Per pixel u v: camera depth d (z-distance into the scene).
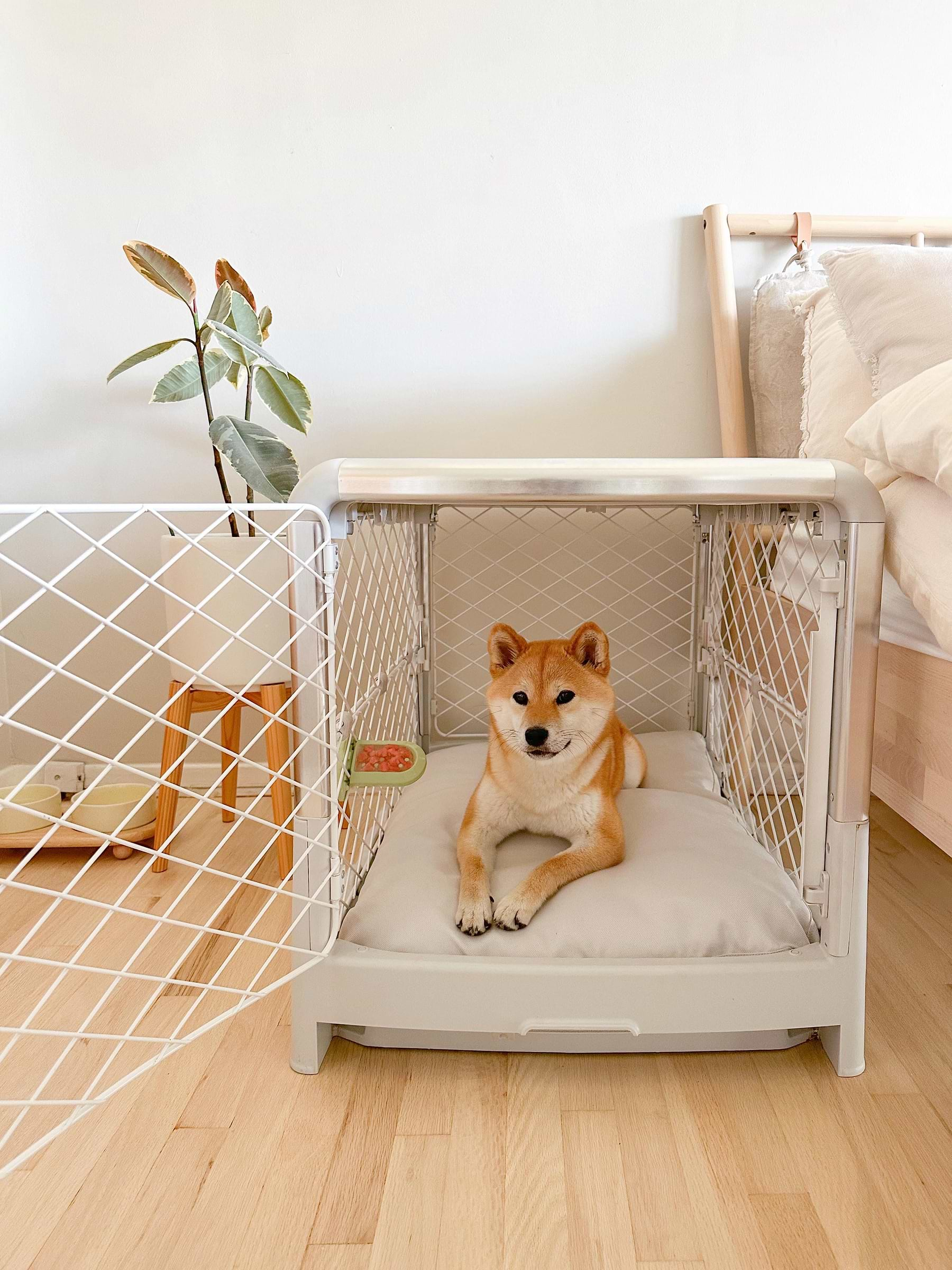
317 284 1.60
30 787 1.53
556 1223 0.69
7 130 1.56
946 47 1.56
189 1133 0.80
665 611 1.69
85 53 1.54
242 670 1.32
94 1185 0.73
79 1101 0.66
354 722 1.11
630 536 1.66
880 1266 0.65
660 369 1.62
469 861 1.03
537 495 0.84
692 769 1.44
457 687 1.71
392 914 0.94
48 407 1.62
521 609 1.69
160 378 1.61
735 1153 0.77
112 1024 0.96
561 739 1.02
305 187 1.58
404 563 1.51
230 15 1.53
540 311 1.60
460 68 1.55
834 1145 0.78
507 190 1.58
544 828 1.10
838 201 1.58
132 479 1.63
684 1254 0.66
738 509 1.24
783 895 0.97
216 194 1.58
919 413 0.79
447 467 0.85
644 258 1.59
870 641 0.84
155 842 1.40
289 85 1.55
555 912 0.94
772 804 1.53
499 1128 0.80
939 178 1.58
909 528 0.83
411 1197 0.72
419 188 1.58
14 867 1.40
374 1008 0.88
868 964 1.08
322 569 0.86
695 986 0.86
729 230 1.54
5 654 1.66
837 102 1.56
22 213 1.58
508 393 1.62
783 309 1.51
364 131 1.56
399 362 1.61
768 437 1.55
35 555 1.64
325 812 0.88
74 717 1.68
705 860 1.03
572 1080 0.88
